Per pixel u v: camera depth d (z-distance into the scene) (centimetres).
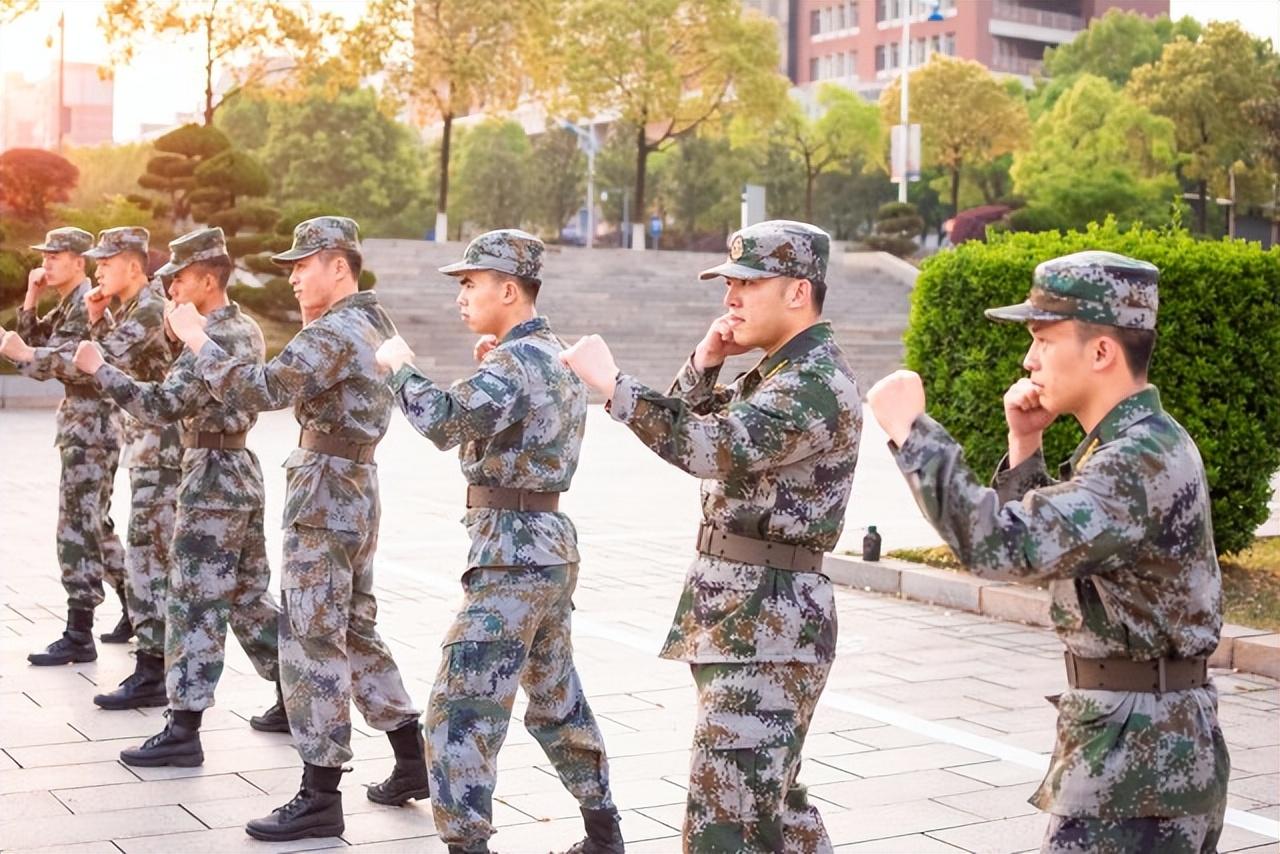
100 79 3362
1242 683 720
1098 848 292
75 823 499
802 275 368
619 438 2097
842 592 955
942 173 6022
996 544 280
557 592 440
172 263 586
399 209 5384
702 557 372
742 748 356
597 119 7725
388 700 518
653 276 3956
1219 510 891
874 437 2080
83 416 729
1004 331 920
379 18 3628
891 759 591
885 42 8862
